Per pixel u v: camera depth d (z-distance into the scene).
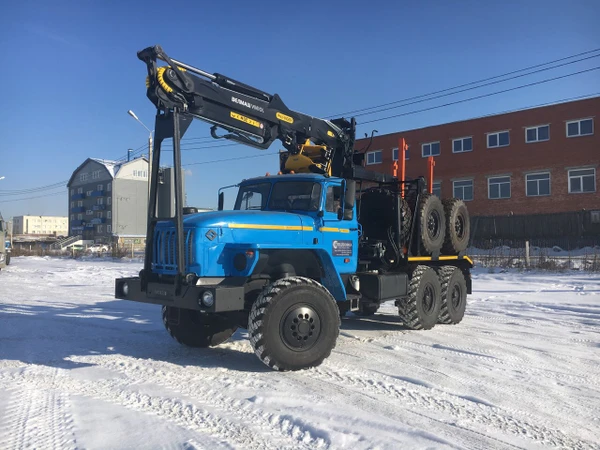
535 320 9.65
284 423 4.15
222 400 4.74
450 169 37.84
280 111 7.61
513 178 34.84
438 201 9.43
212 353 6.79
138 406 4.57
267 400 4.71
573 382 5.56
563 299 12.43
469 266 10.69
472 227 36.22
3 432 3.93
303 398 4.81
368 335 8.13
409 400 4.85
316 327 5.94
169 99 6.11
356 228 7.46
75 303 11.94
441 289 9.20
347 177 8.60
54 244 71.56
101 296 13.43
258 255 5.94
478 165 36.47
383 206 8.84
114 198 73.38
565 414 4.58
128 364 6.09
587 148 31.73
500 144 35.59
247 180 7.66
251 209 7.47
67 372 5.72
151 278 6.23
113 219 73.19
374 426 4.12
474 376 5.73
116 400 4.73
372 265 8.52
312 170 7.93
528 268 19.94
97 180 77.38
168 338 7.77
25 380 5.39
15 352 6.75
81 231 80.50
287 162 8.21
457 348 7.14
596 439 4.04
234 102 6.93
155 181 6.30
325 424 4.13
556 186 32.91
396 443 3.79
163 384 5.25
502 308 11.18
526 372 5.92
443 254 9.99
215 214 6.18
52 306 11.39
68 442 3.75
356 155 9.20
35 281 18.45
